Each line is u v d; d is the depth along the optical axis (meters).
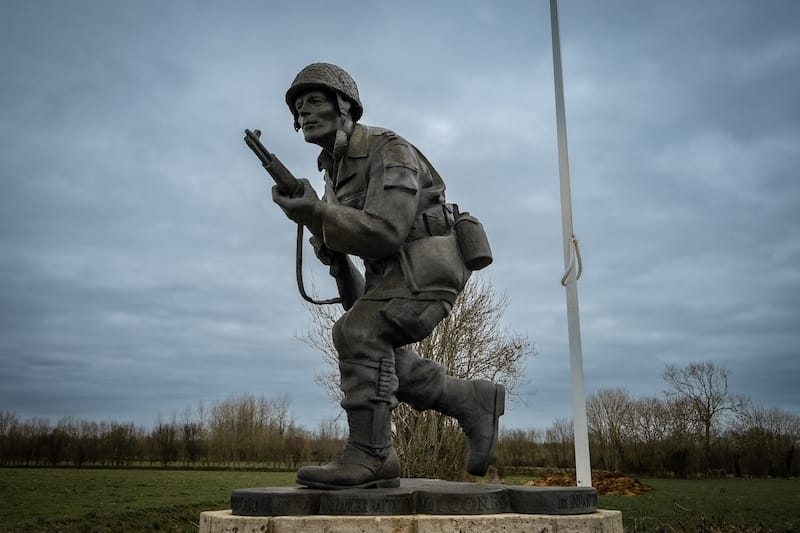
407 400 3.43
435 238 3.28
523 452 27.73
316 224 3.16
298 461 38.09
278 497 2.70
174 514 13.28
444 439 16.08
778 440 27.22
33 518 12.36
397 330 3.13
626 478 19.28
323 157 3.64
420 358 3.41
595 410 30.33
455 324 16.03
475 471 3.44
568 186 7.07
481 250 3.32
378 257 3.20
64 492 17.03
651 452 28.27
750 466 27.20
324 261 3.63
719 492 17.47
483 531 2.62
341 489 2.93
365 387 3.07
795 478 26.41
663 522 10.79
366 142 3.41
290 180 3.12
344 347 3.12
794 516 11.54
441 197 3.46
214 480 22.50
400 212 3.12
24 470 28.38
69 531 11.42
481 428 3.45
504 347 16.86
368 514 2.67
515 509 2.84
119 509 13.42
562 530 2.69
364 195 3.35
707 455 27.84
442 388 3.41
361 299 3.22
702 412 28.81
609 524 2.80
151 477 23.84
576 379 6.18
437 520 2.61
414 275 3.18
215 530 2.73
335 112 3.43
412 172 3.23
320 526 2.60
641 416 29.55
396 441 15.79
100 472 27.75
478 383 3.52
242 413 42.12
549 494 2.80
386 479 3.07
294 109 3.60
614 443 29.41
